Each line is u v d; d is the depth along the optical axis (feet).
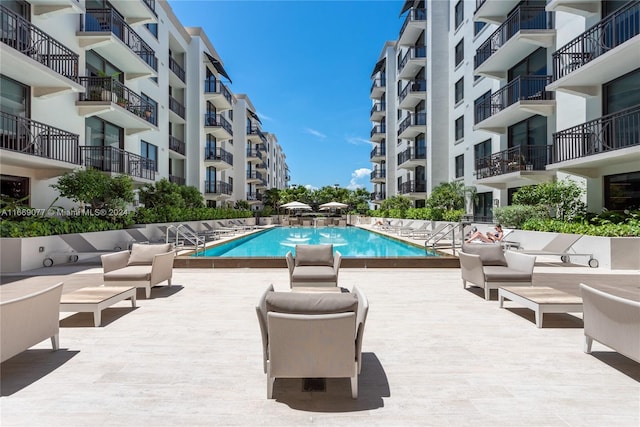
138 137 56.03
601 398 8.97
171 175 71.51
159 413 8.28
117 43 44.06
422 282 24.41
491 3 49.75
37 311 11.13
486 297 19.36
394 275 27.14
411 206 86.07
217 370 10.62
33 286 21.88
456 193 61.77
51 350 12.14
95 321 14.66
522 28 47.65
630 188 33.35
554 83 37.04
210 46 89.92
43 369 10.63
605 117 32.27
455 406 8.60
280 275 27.14
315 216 130.82
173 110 74.02
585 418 8.07
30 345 10.84
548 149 42.75
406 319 15.81
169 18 70.85
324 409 8.50
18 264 26.94
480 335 13.74
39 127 34.32
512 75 51.78
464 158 65.67
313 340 8.91
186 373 10.41
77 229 33.42
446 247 42.57
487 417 8.11
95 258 33.53
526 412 8.32
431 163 74.43
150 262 22.59
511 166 45.93
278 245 53.01
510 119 49.19
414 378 10.11
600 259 28.78
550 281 23.40
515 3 49.60
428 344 12.78
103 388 9.47
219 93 84.84
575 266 29.66
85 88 41.34
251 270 29.37
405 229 61.00
